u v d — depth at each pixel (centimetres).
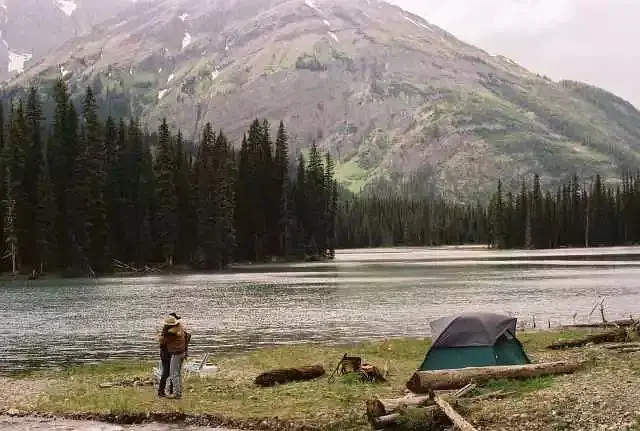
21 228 10525
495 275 8775
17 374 2789
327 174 16875
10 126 12044
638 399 1616
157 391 2209
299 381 2350
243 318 4638
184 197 12900
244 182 14550
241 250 14400
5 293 7319
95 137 11462
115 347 3531
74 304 5934
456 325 2255
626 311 4566
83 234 10794
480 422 1574
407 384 1964
